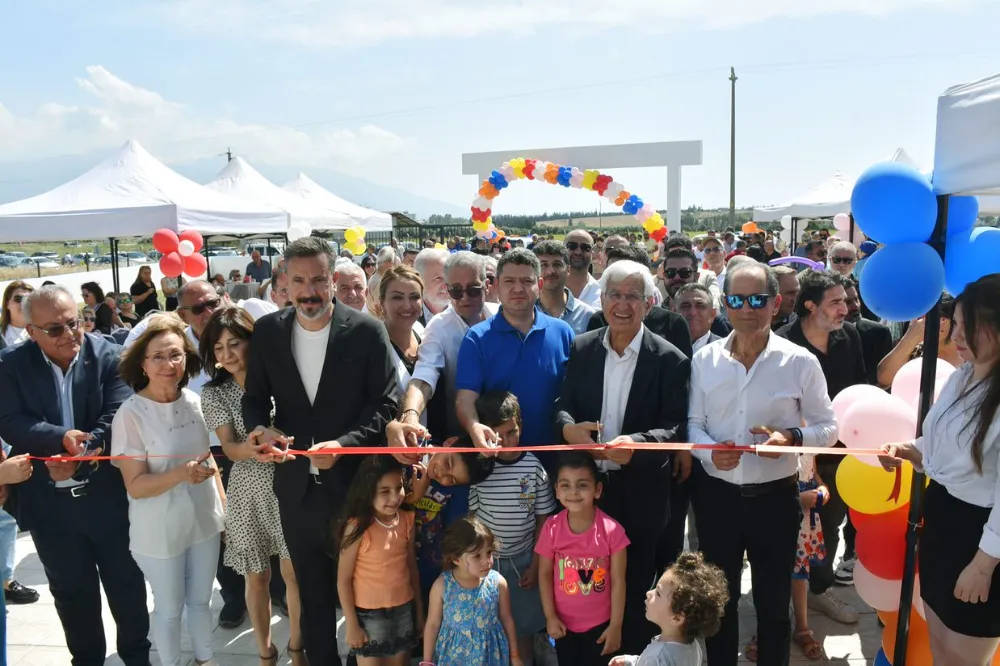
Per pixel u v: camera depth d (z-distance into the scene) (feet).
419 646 11.50
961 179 8.04
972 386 7.67
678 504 11.37
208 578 11.25
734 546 9.87
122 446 10.61
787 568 9.79
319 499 10.07
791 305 15.24
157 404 10.83
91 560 11.08
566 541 9.87
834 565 15.46
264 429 9.71
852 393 10.53
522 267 10.72
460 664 9.61
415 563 10.64
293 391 10.12
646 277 12.10
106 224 27.43
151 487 10.28
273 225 31.96
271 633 13.35
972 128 7.82
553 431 10.67
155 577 10.62
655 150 61.98
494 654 9.70
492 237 42.83
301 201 45.75
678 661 8.45
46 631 13.76
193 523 10.87
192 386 14.83
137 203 27.84
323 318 10.05
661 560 11.62
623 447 8.96
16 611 14.57
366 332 10.23
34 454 10.48
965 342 7.59
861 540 9.99
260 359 10.21
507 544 10.44
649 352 10.25
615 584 9.80
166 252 27.14
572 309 14.74
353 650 10.14
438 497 11.27
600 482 9.93
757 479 9.64
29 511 10.81
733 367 9.87
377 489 9.71
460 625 9.62
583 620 9.88
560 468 9.68
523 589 10.56
